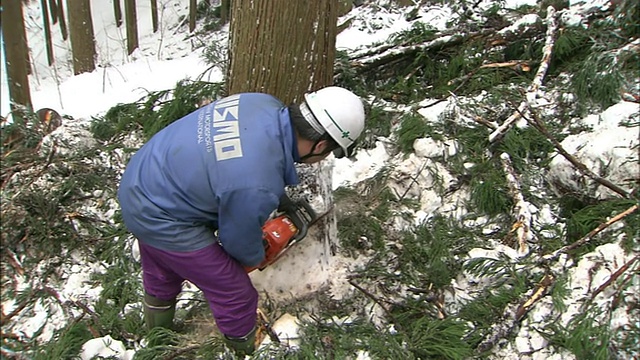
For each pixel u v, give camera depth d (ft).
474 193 10.70
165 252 7.61
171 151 7.16
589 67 11.63
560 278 8.95
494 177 10.62
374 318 9.36
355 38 15.53
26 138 12.36
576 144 10.57
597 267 8.90
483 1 15.29
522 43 13.57
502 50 13.66
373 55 13.66
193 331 9.50
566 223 10.07
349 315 9.42
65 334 9.04
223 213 7.04
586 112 11.49
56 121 12.94
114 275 10.18
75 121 13.39
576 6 13.69
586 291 8.76
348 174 11.42
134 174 7.46
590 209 9.87
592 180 10.07
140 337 9.33
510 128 11.16
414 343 8.78
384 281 9.75
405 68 13.91
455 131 11.69
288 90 10.33
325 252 9.64
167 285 8.50
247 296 8.05
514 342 8.69
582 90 11.68
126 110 13.52
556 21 13.12
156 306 8.79
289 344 8.81
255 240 7.36
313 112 7.10
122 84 15.48
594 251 9.12
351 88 13.21
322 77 10.50
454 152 11.23
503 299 9.05
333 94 7.23
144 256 8.16
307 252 9.53
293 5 9.73
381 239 10.21
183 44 17.49
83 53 16.34
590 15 13.21
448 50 13.85
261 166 6.82
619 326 8.25
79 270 10.57
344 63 12.96
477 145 11.27
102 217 11.37
